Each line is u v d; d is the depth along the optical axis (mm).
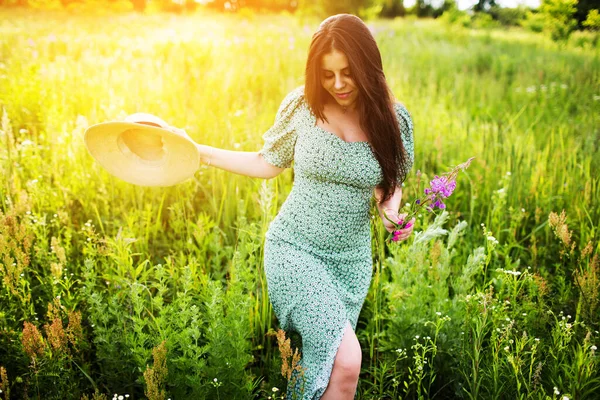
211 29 15336
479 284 3066
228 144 3980
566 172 4219
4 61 7605
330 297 2189
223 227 3643
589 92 7496
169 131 2191
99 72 6035
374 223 2484
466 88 7711
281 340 1987
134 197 3605
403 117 2350
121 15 22953
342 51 2016
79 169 3623
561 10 12242
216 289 2322
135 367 2359
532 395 2217
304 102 2287
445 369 2646
